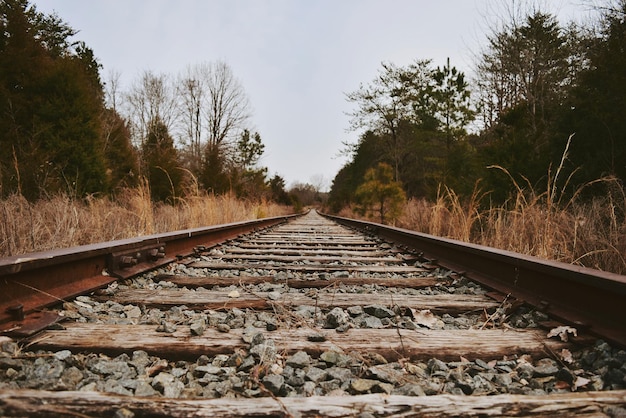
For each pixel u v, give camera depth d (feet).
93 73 74.95
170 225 27.25
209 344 6.10
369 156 109.81
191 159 92.27
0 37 34.83
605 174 19.74
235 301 8.91
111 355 5.93
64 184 29.01
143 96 121.08
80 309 7.82
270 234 31.63
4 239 13.03
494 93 60.23
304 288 11.25
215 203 36.81
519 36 51.06
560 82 47.39
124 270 11.14
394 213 46.19
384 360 5.94
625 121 19.81
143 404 4.00
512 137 27.61
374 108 98.17
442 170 46.34
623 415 3.93
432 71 95.81
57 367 5.16
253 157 126.31
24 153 27.12
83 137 33.50
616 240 12.98
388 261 16.57
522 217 16.81
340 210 112.98
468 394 5.02
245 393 4.85
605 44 23.84
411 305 8.87
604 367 5.53
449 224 23.56
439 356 6.14
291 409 4.05
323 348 6.17
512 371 5.71
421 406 4.13
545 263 8.47
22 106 32.40
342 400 4.22
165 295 9.39
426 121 95.45
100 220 19.51
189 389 4.91
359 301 9.20
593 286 6.89
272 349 5.93
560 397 4.30
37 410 3.83
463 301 9.29
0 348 5.57
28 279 7.47
